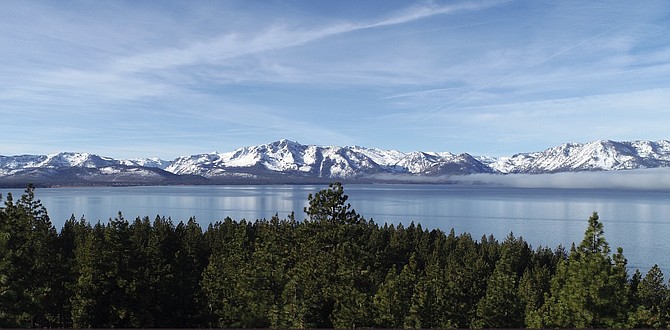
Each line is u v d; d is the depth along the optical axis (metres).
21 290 38.31
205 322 54.75
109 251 45.72
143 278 48.72
